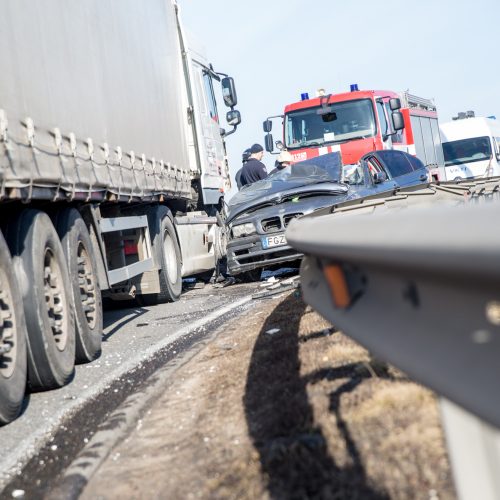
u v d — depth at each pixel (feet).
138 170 36.58
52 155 24.72
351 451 11.27
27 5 24.27
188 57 50.29
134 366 24.22
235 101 55.36
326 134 71.92
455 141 109.70
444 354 6.88
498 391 5.98
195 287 51.62
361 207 23.45
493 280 5.48
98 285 27.99
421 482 9.89
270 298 36.88
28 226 22.33
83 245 26.96
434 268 6.28
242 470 11.98
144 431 16.14
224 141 57.06
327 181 47.62
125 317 38.01
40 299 21.88
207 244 51.42
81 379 23.48
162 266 40.73
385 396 12.69
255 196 47.44
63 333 23.38
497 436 7.48
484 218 5.65
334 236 9.39
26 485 14.25
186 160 48.24
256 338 22.75
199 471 12.66
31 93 23.57
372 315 8.90
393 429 11.59
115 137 33.24
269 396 15.37
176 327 31.91
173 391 19.03
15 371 19.85
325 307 10.95
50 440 16.97
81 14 30.35
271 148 73.87
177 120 46.93
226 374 18.88
